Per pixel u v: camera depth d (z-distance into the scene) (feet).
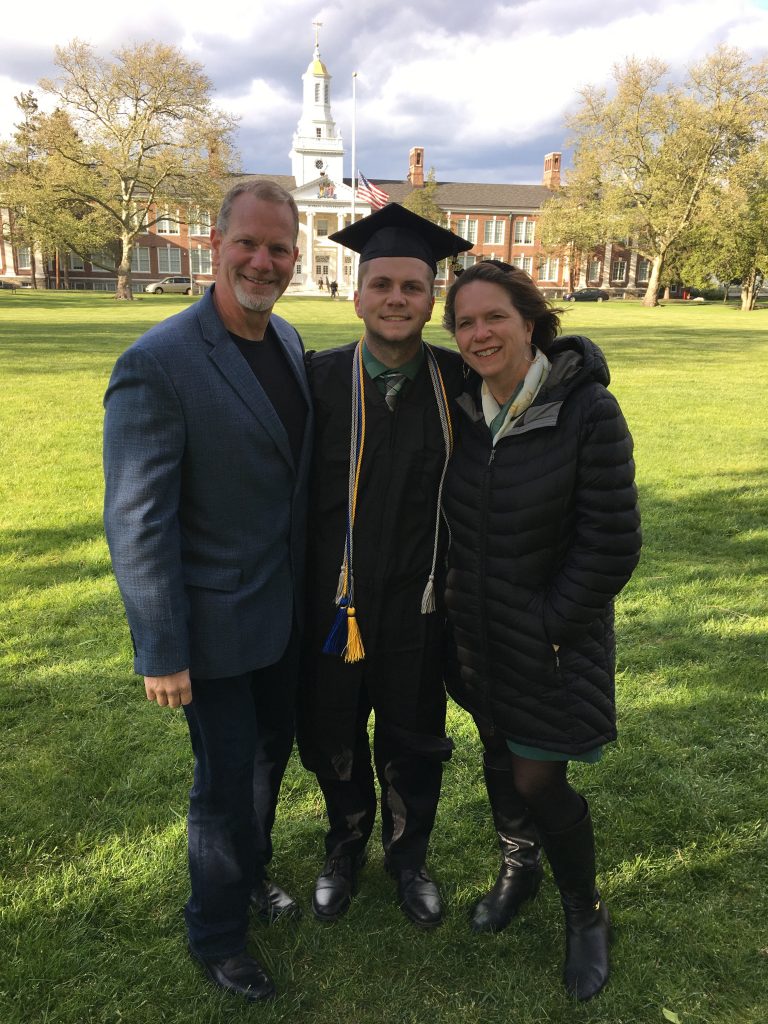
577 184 149.79
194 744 6.85
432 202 191.21
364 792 8.07
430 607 7.19
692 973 6.89
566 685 6.48
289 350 6.88
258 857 7.68
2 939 7.19
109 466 5.95
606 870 8.12
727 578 15.72
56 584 15.24
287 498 6.77
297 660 7.37
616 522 6.05
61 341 58.34
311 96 235.20
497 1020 6.51
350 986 6.85
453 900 7.86
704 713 10.90
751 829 8.62
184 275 219.82
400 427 6.92
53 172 123.65
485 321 6.12
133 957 7.08
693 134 135.54
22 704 11.16
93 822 8.79
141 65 119.75
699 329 84.64
